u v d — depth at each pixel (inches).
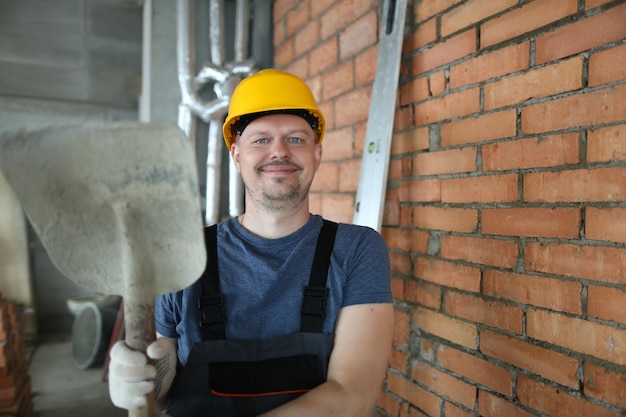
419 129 62.8
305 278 43.3
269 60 106.3
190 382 40.1
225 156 111.7
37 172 28.3
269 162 43.9
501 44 50.7
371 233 45.6
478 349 54.0
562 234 44.5
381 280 42.5
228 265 44.4
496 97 51.3
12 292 156.2
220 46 104.3
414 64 63.7
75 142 28.0
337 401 36.6
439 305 59.7
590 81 41.9
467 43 55.0
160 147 28.5
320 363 40.7
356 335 40.3
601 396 41.4
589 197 42.0
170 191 29.4
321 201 84.9
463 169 55.6
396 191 67.2
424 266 62.2
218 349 40.7
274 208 44.2
